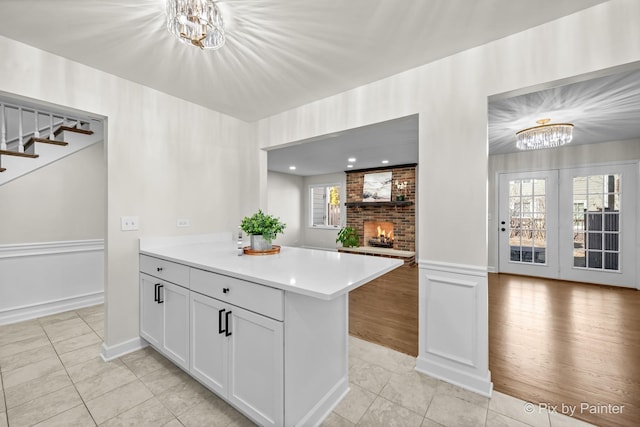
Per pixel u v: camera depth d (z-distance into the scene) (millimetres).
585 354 2229
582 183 4422
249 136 3164
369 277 1413
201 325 1710
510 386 1837
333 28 1599
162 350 2023
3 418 1528
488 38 1691
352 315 3135
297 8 1436
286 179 7715
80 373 1950
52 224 3096
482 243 1773
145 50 1827
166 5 1388
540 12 1469
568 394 1752
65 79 1919
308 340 1465
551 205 4660
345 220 7336
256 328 1407
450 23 1551
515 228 4988
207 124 2773
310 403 1488
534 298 3664
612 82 2180
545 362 2117
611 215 4215
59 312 3107
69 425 1487
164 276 2020
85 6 1421
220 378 1592
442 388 1826
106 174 2145
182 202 2584
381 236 6965
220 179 2895
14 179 2865
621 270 4137
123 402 1665
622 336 2545
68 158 3205
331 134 2504
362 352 2301
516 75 1643
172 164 2514
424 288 1987
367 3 1400
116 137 2166
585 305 3389
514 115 2930
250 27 1593
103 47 1795
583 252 4422
